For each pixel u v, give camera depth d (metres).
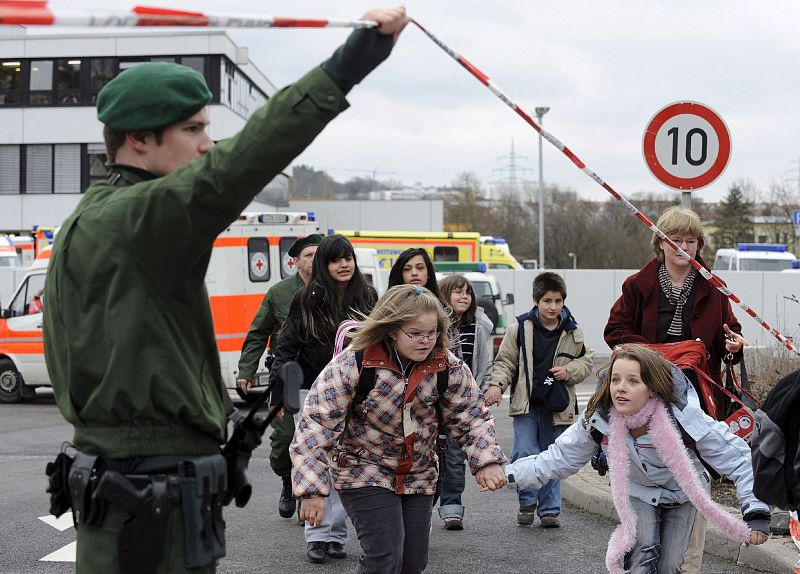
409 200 54.09
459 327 7.66
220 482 2.63
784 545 6.32
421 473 4.66
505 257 30.97
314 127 2.33
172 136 2.61
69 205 42.91
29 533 7.52
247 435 2.79
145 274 2.46
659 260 5.81
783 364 10.36
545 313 7.67
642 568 4.75
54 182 42.91
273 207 51.59
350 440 4.58
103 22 1.70
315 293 6.63
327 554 6.77
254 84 47.28
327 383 4.48
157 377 2.49
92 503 2.52
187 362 2.55
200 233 2.40
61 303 2.54
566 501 8.60
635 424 4.66
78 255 2.50
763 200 68.81
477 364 7.70
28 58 42.56
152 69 2.60
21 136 42.81
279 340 6.74
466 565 6.55
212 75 41.38
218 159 2.34
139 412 2.50
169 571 2.54
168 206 2.37
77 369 2.52
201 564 2.56
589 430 4.77
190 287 2.51
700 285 5.69
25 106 42.72
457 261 25.83
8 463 10.80
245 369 8.27
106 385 2.49
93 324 2.49
